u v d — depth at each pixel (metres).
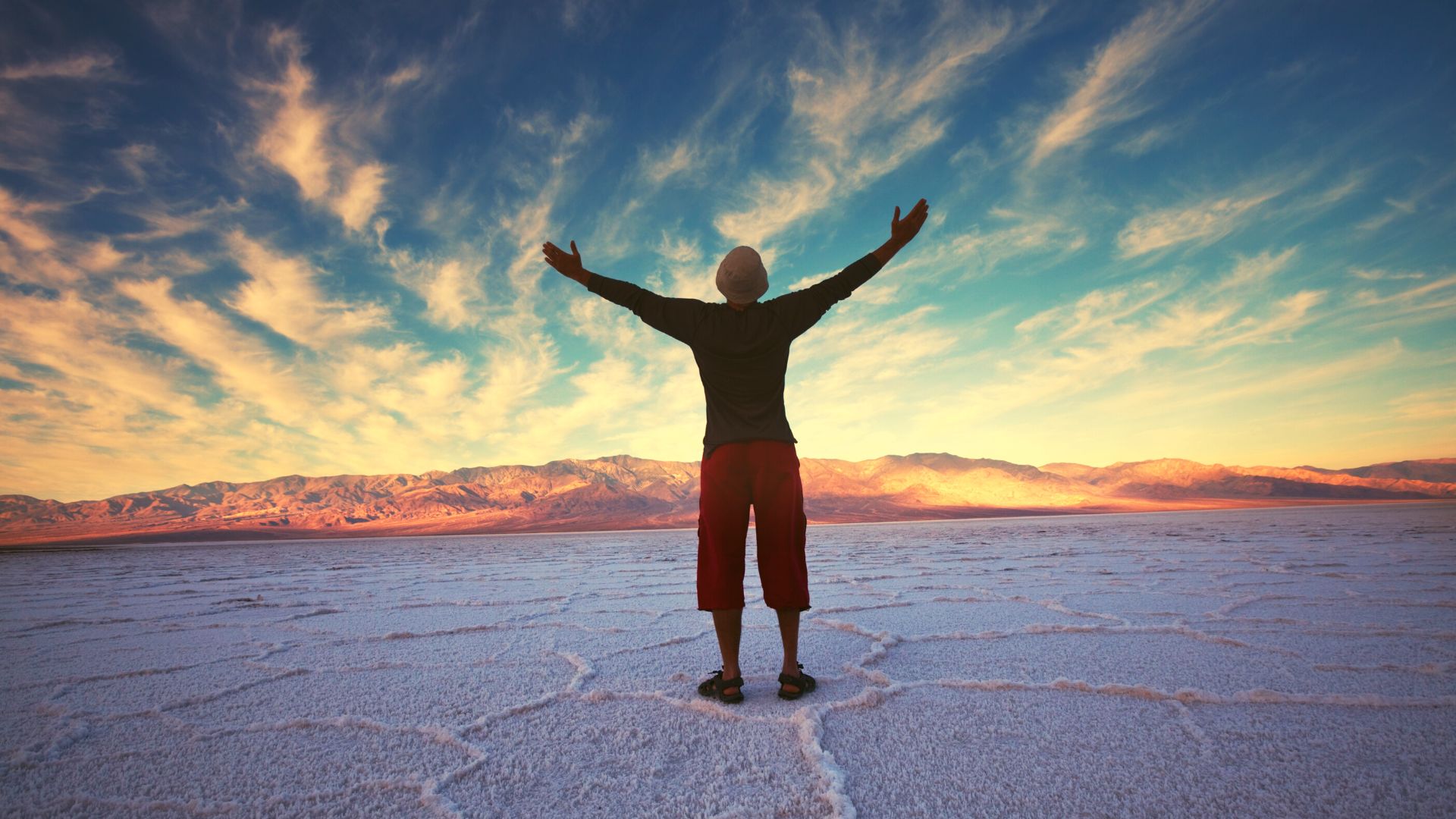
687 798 1.27
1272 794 1.21
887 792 1.26
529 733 1.67
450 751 1.56
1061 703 1.82
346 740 1.65
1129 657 2.34
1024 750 1.46
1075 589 4.39
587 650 2.75
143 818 1.23
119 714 1.89
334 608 4.36
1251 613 3.23
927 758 1.43
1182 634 2.75
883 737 1.57
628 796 1.28
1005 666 2.26
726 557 1.92
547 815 1.20
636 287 2.01
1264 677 2.02
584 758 1.49
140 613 4.29
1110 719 1.67
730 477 1.91
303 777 1.41
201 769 1.46
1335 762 1.36
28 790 1.36
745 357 1.92
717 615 1.94
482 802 1.26
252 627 3.60
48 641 3.22
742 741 1.58
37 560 14.34
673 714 1.82
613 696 2.00
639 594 4.86
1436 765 1.33
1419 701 1.71
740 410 1.95
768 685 2.11
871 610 3.69
